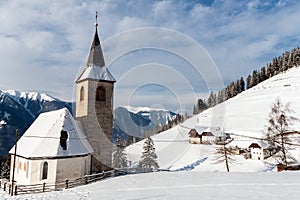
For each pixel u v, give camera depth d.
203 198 9.27
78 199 10.66
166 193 10.42
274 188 10.54
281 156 26.36
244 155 33.59
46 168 18.98
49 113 23.50
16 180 20.73
